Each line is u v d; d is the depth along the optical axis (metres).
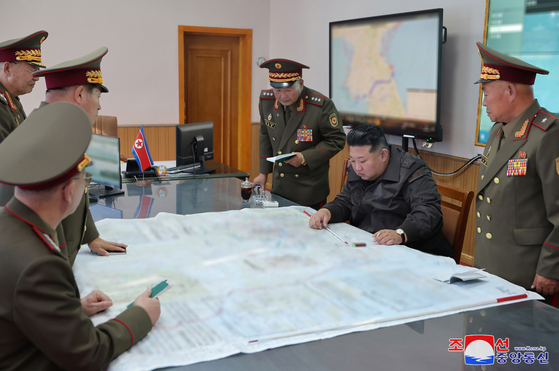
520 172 1.79
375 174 2.09
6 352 0.95
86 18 5.13
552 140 1.71
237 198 2.65
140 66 5.45
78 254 1.68
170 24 5.50
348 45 4.52
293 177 3.06
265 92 3.23
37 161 0.95
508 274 1.86
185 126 3.39
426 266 1.63
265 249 1.77
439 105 3.63
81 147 0.97
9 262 0.92
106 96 5.37
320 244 1.84
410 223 1.93
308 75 5.40
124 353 1.07
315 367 1.04
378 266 1.62
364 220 2.21
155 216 2.21
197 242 1.83
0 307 0.92
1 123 2.12
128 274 1.51
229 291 1.40
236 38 6.00
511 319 1.26
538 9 3.02
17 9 4.86
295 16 5.52
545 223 1.79
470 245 3.71
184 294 1.37
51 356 0.94
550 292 1.75
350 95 4.60
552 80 3.00
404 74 3.92
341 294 1.39
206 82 5.99
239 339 1.13
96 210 2.33
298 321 1.22
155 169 3.24
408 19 3.81
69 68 1.55
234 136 6.26
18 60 2.23
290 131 3.04
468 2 3.49
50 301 0.92
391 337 1.16
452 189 2.19
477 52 3.46
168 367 1.03
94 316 1.22
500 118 1.88
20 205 0.97
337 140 3.01
